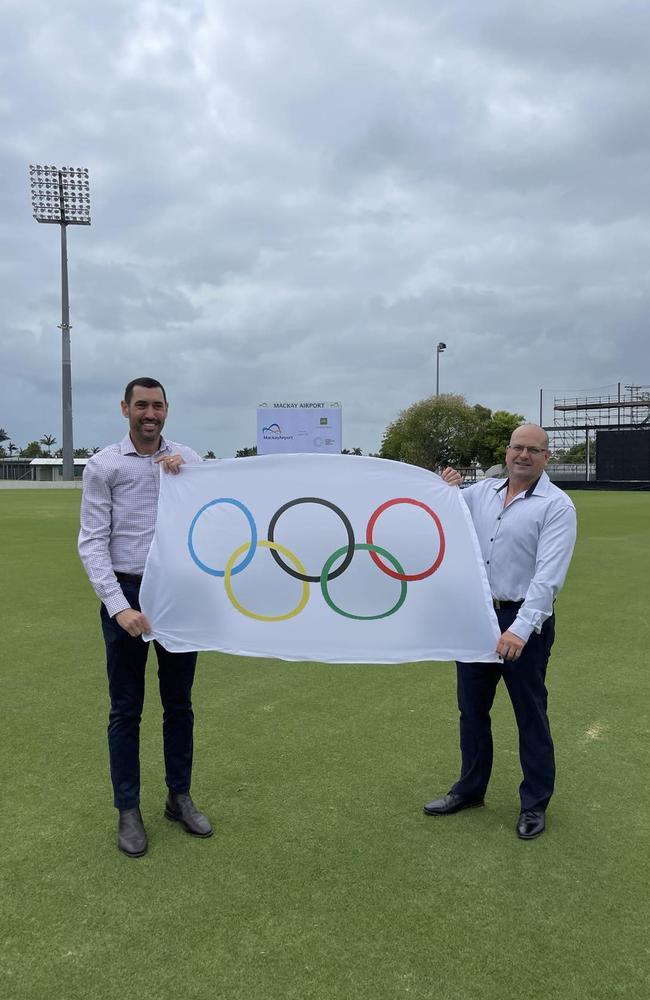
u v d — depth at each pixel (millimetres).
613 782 3486
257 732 4125
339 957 2242
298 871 2717
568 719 4340
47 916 2436
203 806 3240
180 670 3062
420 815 3162
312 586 3176
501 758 3811
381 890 2594
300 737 4055
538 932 2367
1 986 2109
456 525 3152
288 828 3045
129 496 3023
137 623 2816
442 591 3113
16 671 5262
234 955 2250
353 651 3145
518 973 2178
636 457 45469
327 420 35188
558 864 2770
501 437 54250
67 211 45531
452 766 3676
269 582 3168
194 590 3090
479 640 3059
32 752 3814
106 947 2283
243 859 2799
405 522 3172
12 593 8273
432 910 2479
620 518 19828
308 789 3414
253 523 3182
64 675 5164
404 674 5270
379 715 4406
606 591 8609
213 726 4219
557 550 2914
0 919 2418
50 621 6852
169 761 3088
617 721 4305
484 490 3240
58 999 2066
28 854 2820
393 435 56219
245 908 2486
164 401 3047
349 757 3781
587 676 5219
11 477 70562
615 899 2545
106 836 2963
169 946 2289
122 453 3045
